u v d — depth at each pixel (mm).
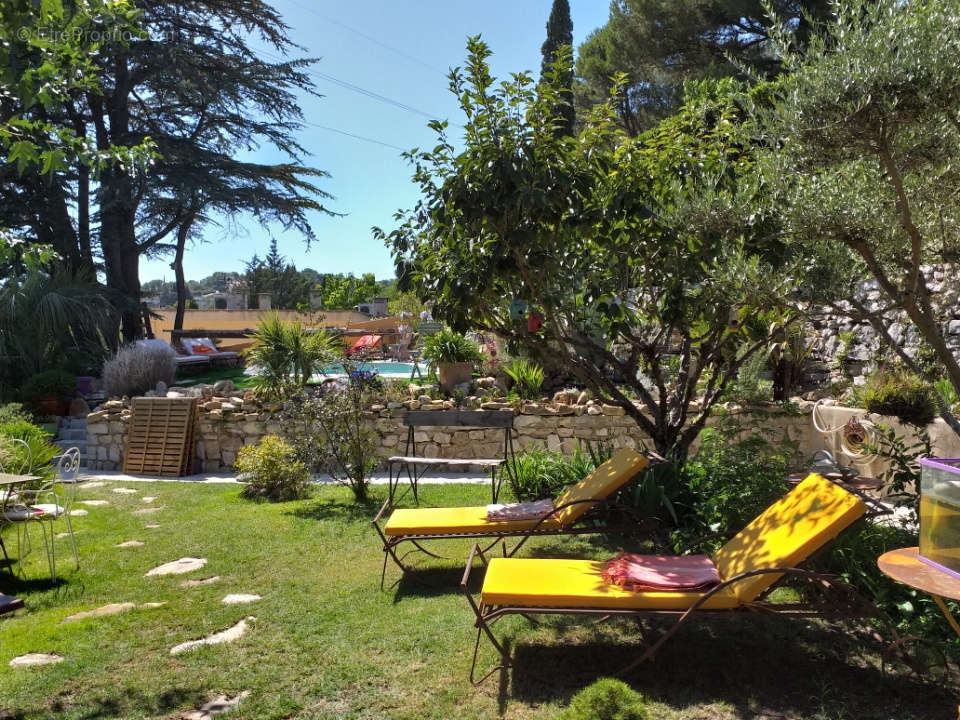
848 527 3363
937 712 3150
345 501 8055
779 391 10180
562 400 10336
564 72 5254
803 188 4086
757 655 3789
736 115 5949
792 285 4723
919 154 3754
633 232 5863
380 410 10125
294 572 5512
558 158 5406
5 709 3436
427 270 5945
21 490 6262
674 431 6723
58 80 3961
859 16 3578
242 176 23203
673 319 6059
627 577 3621
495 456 9820
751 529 3928
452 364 11641
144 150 4949
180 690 3586
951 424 4266
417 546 5590
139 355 16094
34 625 4578
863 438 6742
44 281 18094
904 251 4438
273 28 23578
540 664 3744
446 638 4109
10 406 13797
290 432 9461
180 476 10383
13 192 20469
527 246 5430
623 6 20125
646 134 6152
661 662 3734
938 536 2980
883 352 9094
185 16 22109
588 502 4910
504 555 5199
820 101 3463
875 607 3387
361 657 3902
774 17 4035
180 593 5105
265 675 3715
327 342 12219
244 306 44031
